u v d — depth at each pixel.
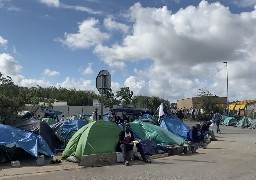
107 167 14.19
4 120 21.53
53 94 78.75
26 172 12.84
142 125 20.31
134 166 14.50
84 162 14.40
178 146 18.92
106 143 15.76
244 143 24.55
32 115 26.44
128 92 69.12
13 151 15.29
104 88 16.62
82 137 15.54
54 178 11.79
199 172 13.25
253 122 45.50
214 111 60.28
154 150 18.06
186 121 55.72
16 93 25.81
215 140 26.67
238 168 14.31
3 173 12.62
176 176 12.38
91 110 52.91
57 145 19.20
